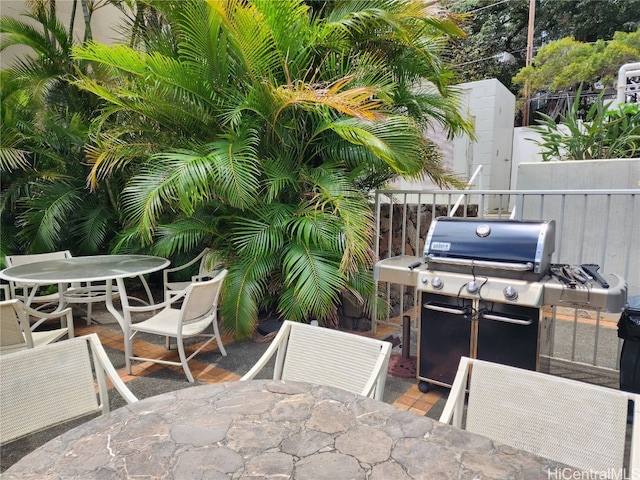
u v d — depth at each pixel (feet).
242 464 3.54
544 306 7.68
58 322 14.37
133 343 12.30
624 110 17.71
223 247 13.88
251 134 11.80
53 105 17.44
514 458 3.65
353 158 12.26
